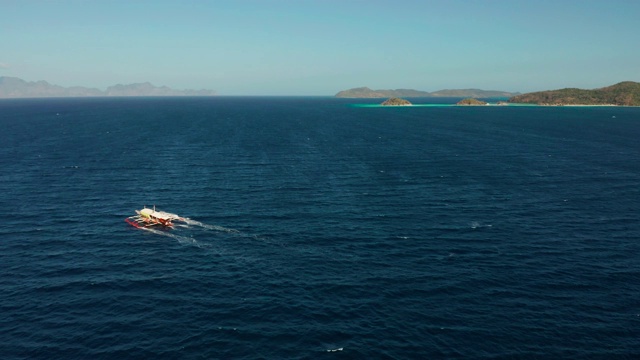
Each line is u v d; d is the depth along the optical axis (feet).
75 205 296.30
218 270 201.57
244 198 314.14
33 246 228.43
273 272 199.00
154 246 229.45
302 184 354.54
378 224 260.01
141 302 173.78
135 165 425.28
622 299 174.40
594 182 359.66
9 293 180.45
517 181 364.17
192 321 160.56
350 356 140.46
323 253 219.41
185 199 311.06
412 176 383.45
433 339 149.07
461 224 259.19
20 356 141.18
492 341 147.84
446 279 190.90
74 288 184.96
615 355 141.28
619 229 250.16
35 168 406.62
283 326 156.87
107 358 140.46
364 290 181.68
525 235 241.35
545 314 163.94
